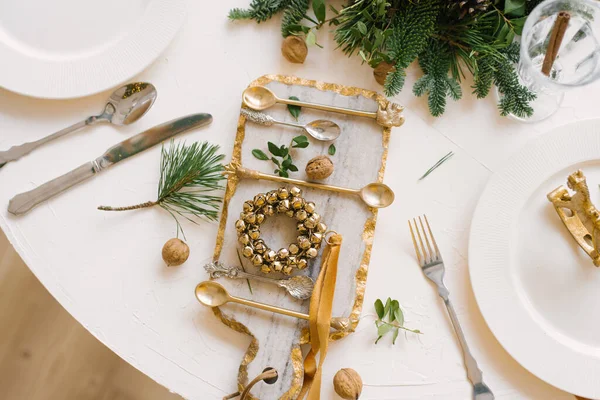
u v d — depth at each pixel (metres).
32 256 0.82
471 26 0.78
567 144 0.78
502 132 0.82
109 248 0.82
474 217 0.79
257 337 0.79
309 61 0.83
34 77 0.81
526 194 0.79
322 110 0.81
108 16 0.83
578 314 0.79
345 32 0.78
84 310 0.81
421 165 0.82
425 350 0.80
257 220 0.78
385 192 0.79
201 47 0.84
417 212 0.82
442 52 0.80
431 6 0.76
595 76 0.75
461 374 0.79
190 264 0.82
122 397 1.14
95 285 0.82
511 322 0.78
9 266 1.16
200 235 0.82
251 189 0.81
